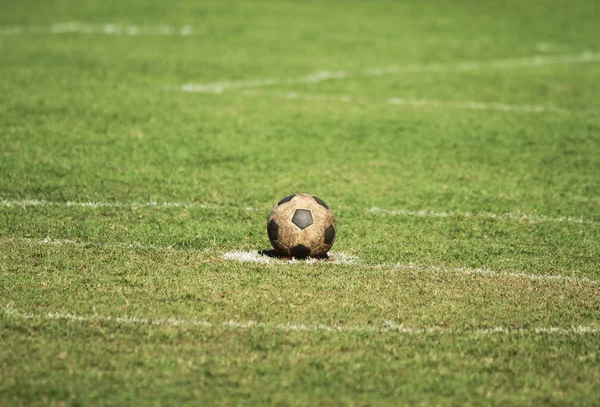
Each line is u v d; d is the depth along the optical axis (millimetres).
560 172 35469
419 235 25891
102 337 17047
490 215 28797
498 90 54781
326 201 29953
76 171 32781
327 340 17156
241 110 45438
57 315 18141
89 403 14422
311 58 64500
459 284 21016
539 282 21547
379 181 33156
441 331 17875
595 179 34438
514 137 41656
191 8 86812
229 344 16828
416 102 49875
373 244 24609
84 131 39281
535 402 14891
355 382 15352
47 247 23234
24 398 14547
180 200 29375
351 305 19141
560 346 17312
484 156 37875
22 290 19641
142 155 35688
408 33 80000
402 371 15875
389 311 18875
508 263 23172
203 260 22312
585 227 27625
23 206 27750
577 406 14773
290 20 83312
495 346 17203
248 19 82438
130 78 52781
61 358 16062
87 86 49406
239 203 29250
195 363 15938
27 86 48469
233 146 37875
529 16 93125
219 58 62219
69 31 71375
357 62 63844
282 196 30453
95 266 21578
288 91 51688
